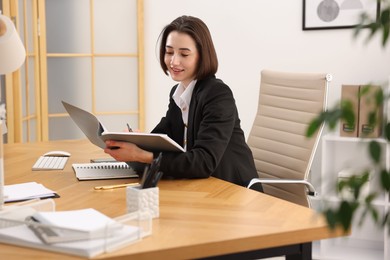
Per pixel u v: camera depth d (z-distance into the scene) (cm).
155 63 512
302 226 175
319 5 440
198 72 274
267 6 462
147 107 520
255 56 470
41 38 489
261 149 329
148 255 153
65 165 278
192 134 272
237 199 210
